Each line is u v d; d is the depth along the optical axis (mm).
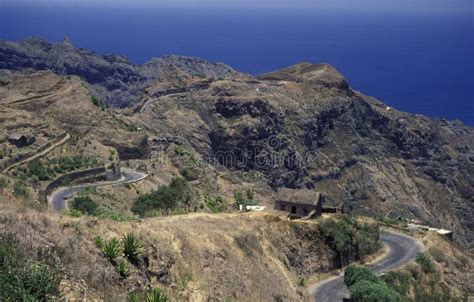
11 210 35656
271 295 54750
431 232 120875
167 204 96375
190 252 49094
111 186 116875
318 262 83500
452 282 98375
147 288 37750
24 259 30000
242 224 74250
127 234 40812
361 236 96625
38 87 187250
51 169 116750
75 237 36562
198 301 43219
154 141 183500
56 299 28672
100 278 33594
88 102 182375
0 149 117312
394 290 78125
